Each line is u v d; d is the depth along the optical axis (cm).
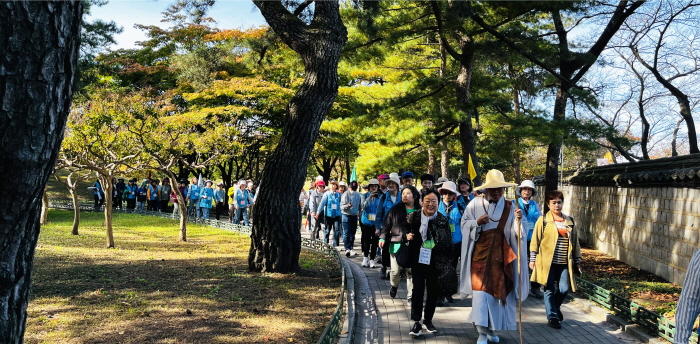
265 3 966
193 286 898
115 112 1353
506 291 642
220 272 1038
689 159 1012
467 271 659
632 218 1310
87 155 1404
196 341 600
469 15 1250
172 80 3259
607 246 1496
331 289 919
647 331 687
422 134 1705
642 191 1251
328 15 973
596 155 3144
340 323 702
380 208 1096
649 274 1180
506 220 654
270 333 645
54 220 2458
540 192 2448
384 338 689
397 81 2372
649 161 1202
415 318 693
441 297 885
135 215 2823
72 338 599
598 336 695
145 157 1497
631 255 1303
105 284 902
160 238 1739
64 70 272
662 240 1129
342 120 2008
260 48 1427
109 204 1441
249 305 781
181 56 3005
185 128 1634
